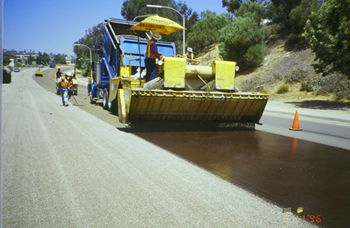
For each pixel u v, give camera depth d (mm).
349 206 3889
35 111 12766
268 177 4996
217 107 9328
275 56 32312
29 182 4430
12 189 4152
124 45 12203
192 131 9227
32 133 7988
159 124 9203
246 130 9867
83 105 16734
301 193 4312
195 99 8773
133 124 8820
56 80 26375
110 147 6688
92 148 6543
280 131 10055
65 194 4016
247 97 9281
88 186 4320
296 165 5777
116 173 4914
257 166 5629
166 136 8281
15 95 22156
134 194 4062
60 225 3195
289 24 35250
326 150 7195
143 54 12383
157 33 10164
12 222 3236
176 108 8930
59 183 4414
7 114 11500
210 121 9914
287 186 4586
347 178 5039
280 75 27234
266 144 7680
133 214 3477
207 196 4066
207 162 5773
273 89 25891
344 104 18859
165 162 5648
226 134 8953
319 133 9945
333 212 3701
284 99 22828
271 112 17500
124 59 11969
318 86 22750
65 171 4957
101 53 15852
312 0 31141
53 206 3648
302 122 13023
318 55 19859
